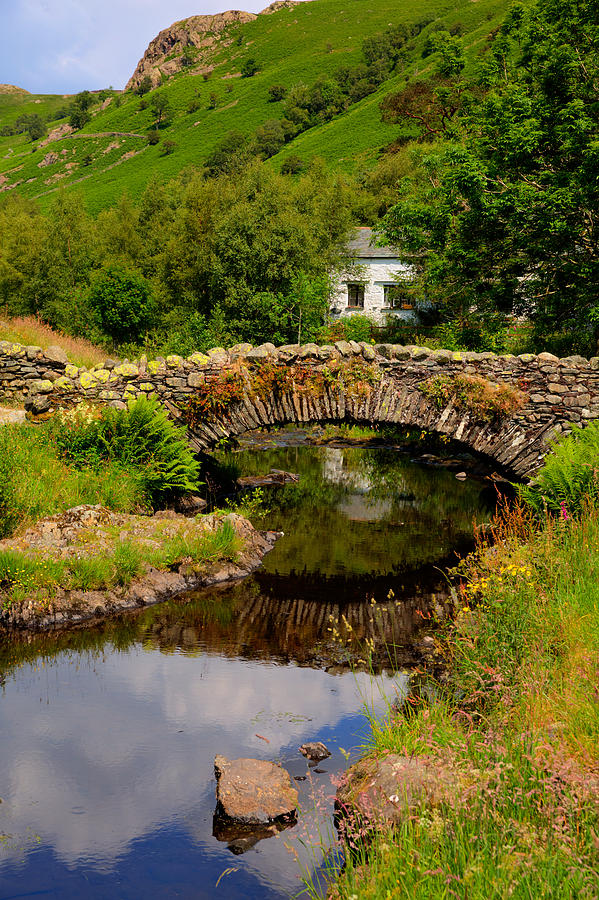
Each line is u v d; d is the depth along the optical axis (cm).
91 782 576
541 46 2373
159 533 1170
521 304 2414
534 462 1418
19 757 610
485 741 477
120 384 1448
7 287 4984
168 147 14100
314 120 13200
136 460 1374
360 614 970
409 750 532
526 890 331
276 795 544
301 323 3444
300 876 464
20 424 1376
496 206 2148
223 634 902
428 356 1458
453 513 1572
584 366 1422
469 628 668
